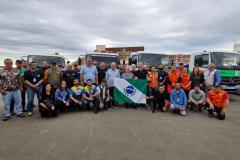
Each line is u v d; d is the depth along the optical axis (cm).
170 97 884
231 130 645
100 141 526
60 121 717
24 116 795
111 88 1012
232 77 1177
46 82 848
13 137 550
